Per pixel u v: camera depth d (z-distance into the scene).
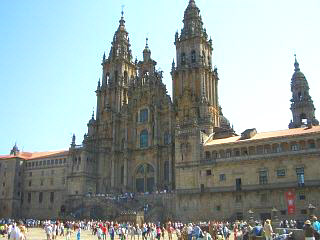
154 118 108.81
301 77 131.38
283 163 76.56
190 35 113.31
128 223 70.44
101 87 126.00
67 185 109.00
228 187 81.44
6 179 121.12
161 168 104.75
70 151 112.25
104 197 97.81
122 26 133.75
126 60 128.62
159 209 86.44
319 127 79.88
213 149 86.31
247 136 85.50
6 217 116.62
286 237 33.09
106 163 113.69
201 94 104.31
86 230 76.50
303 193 73.06
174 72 112.31
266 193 77.06
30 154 131.25
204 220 82.25
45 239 53.81
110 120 118.12
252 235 34.75
